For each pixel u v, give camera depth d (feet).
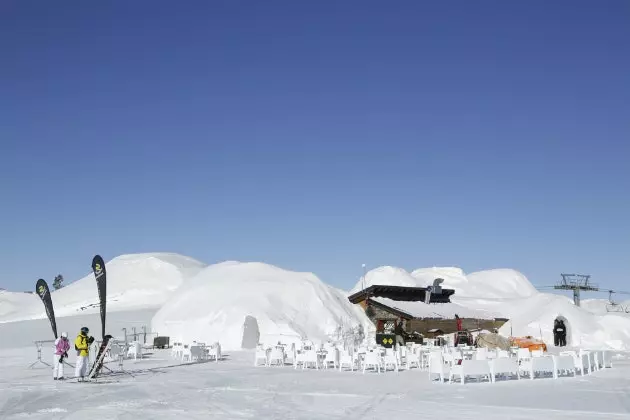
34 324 233.96
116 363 108.88
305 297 164.45
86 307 306.35
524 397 60.80
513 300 206.28
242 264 183.32
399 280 237.86
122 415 49.39
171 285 334.24
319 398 60.44
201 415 49.37
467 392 65.41
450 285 252.62
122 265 358.02
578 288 259.19
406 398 60.18
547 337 180.75
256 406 54.60
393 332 166.61
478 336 149.48
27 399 59.47
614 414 48.96
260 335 151.94
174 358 120.67
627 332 177.88
